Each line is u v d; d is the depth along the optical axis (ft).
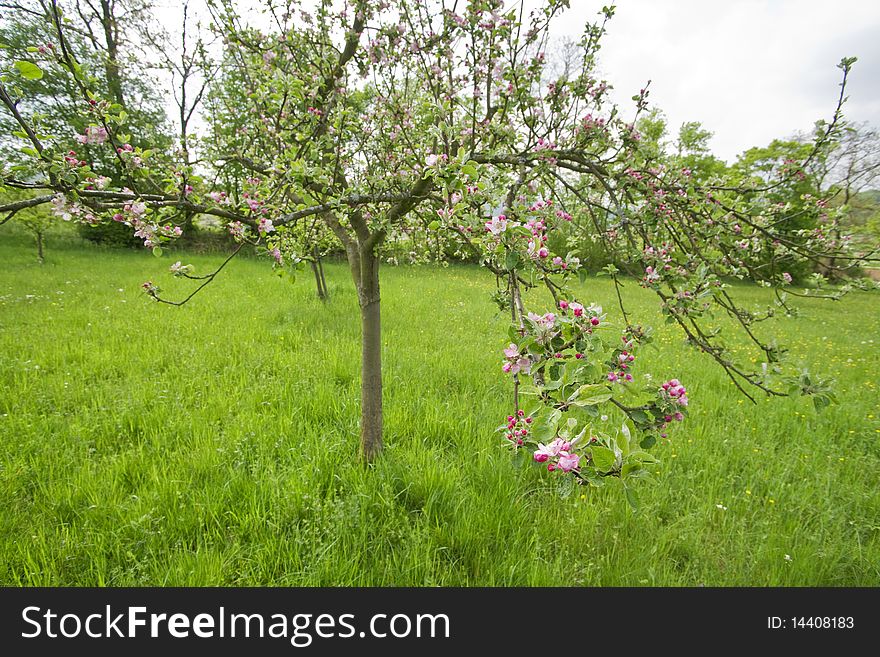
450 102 8.98
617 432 4.16
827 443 12.89
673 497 10.20
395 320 23.85
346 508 8.91
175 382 14.40
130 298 26.22
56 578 7.26
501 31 8.04
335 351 17.49
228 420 12.16
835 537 9.17
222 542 8.27
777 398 15.57
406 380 15.31
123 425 11.69
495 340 21.59
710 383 17.48
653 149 7.50
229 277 35.19
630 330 6.38
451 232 6.05
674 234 7.84
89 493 9.08
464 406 13.53
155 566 7.57
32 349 16.87
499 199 5.27
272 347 18.44
